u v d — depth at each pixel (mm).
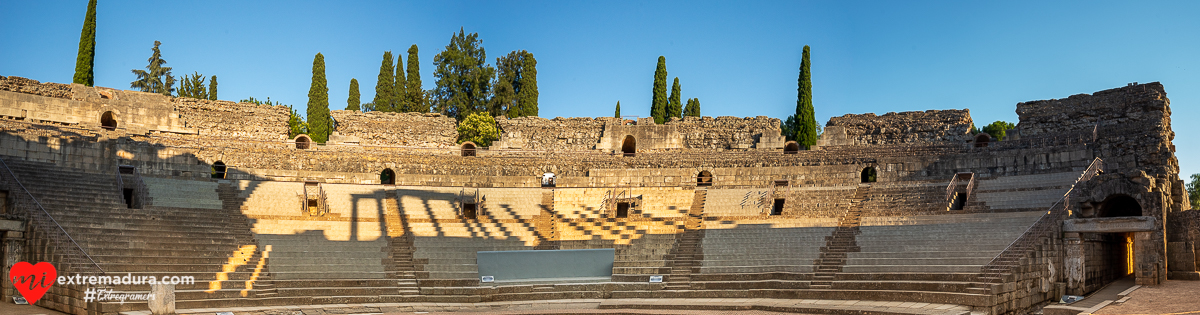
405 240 48094
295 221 48750
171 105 58344
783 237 47781
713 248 47156
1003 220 43406
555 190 59500
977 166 54281
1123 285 41125
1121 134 50062
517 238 50562
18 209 38000
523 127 67750
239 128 61125
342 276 41312
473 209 56750
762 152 61656
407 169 60750
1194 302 32531
